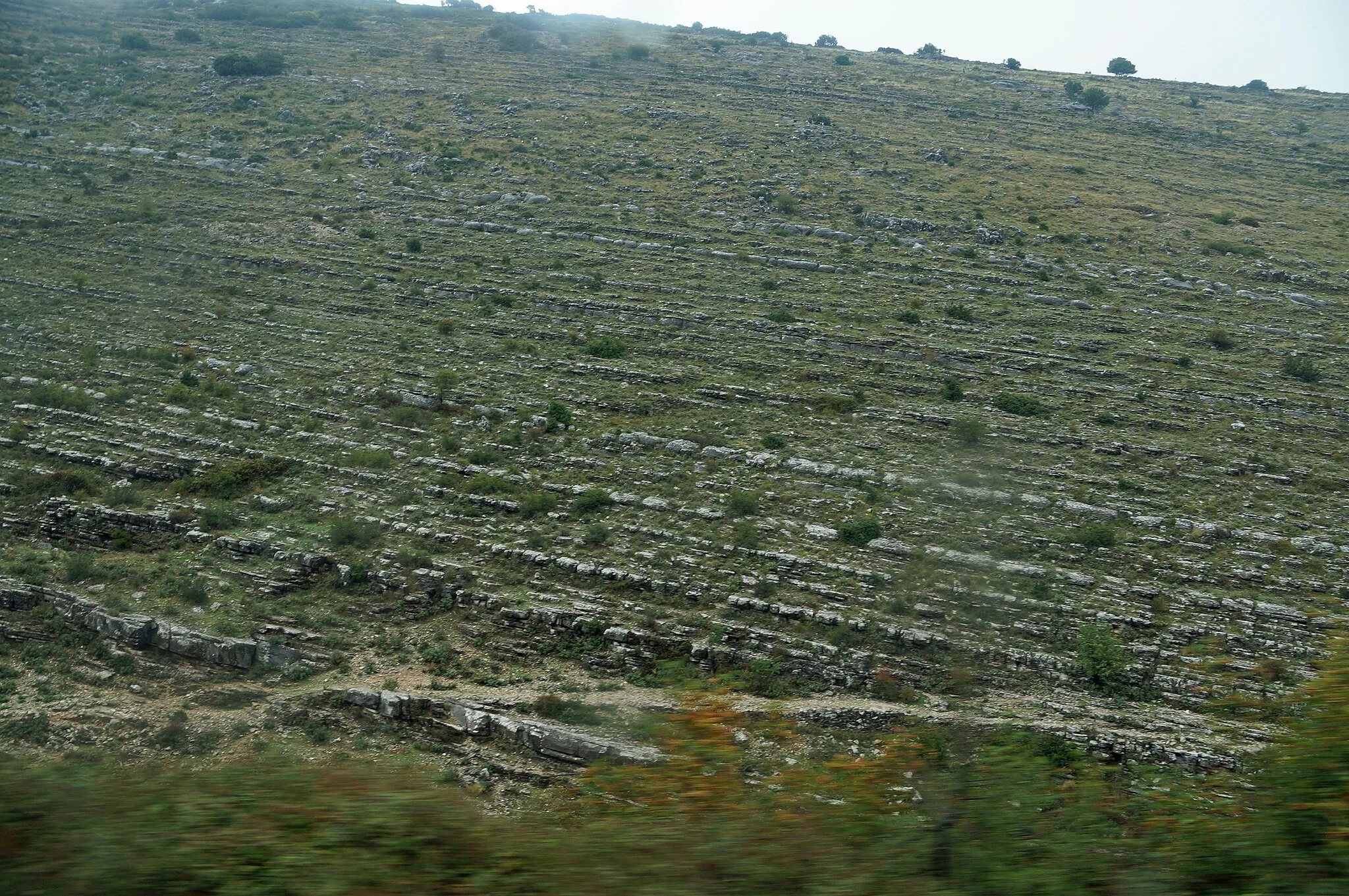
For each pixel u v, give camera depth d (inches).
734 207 2844.5
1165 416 1736.0
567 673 1044.5
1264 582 1208.2
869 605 1108.5
